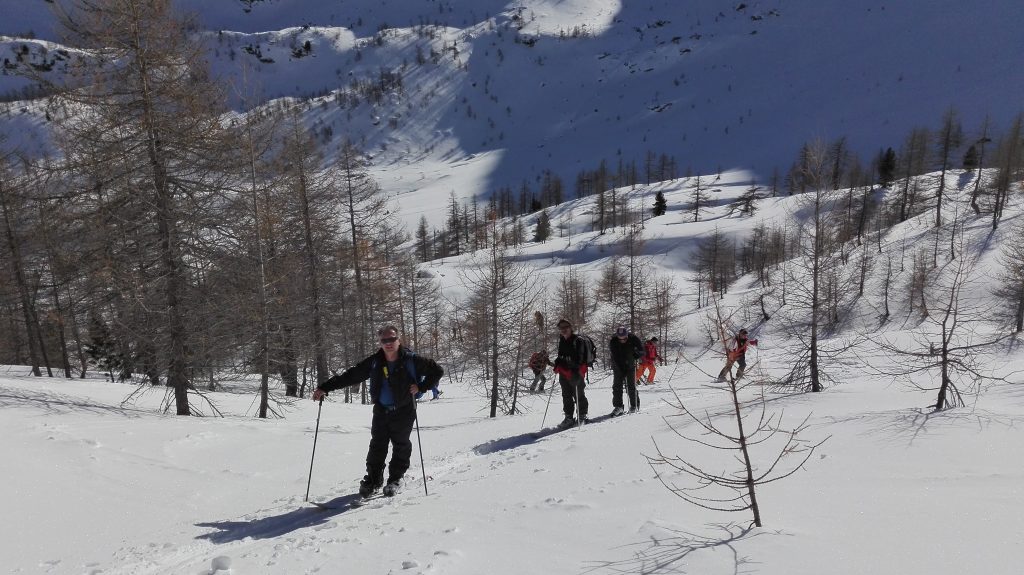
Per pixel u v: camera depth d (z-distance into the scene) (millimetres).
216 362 13625
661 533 3287
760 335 21094
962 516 3188
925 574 2498
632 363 10617
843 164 86125
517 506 4172
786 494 3920
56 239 11680
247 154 12867
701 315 38688
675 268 77500
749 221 92625
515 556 3104
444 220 152750
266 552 3715
